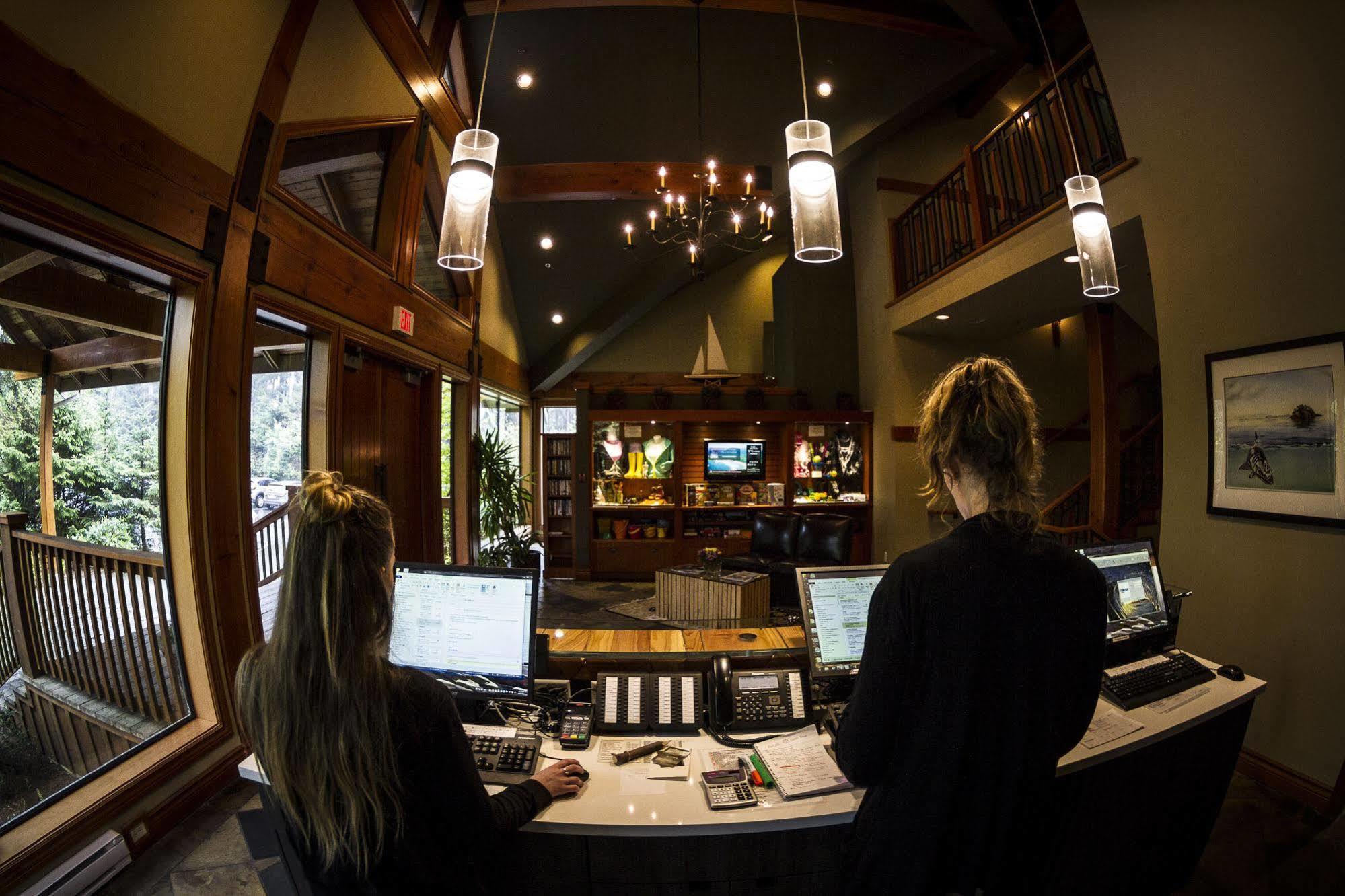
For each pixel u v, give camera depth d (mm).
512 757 1540
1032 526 1010
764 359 8867
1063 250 4109
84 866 1957
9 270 2035
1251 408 2736
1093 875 1812
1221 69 2863
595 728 1742
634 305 7461
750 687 1787
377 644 960
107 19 2053
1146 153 3299
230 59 2609
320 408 3523
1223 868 2143
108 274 2324
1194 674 2029
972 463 1029
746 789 1427
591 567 7336
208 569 2572
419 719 935
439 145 5023
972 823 987
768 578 4859
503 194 6258
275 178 2943
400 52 4102
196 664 2596
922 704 982
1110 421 5082
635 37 5664
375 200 4281
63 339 2211
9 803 2055
